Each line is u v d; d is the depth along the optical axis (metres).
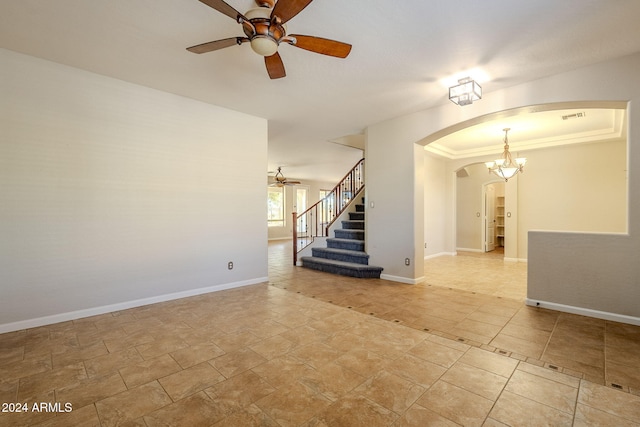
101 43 2.79
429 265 6.48
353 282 4.92
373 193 5.27
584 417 1.70
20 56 2.98
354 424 1.66
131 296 3.66
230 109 4.55
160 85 3.71
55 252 3.17
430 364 2.29
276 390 1.97
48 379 2.10
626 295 3.09
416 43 2.75
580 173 6.10
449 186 8.01
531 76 3.39
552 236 3.53
